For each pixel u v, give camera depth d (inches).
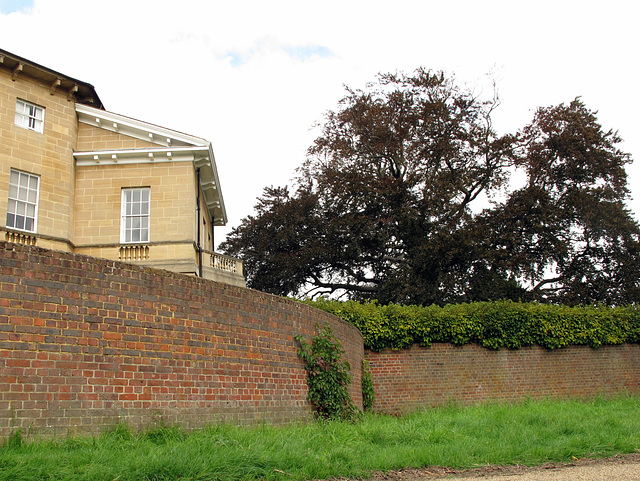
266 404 509.7
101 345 391.9
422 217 1386.6
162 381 423.8
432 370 866.1
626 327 992.9
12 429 340.8
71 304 380.5
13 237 817.5
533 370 926.4
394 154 1440.7
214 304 476.1
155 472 297.3
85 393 378.0
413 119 1405.0
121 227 897.5
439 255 1331.2
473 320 893.8
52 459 301.3
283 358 544.1
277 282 1535.4
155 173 913.5
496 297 1302.9
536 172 1437.0
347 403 600.4
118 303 406.0
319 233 1510.8
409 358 860.0
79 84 904.3
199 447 346.3
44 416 356.5
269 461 334.0
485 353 904.3
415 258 1332.4
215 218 1163.3
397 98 1430.9
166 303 437.4
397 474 343.0
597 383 963.3
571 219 1406.3
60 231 864.9
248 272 1571.1
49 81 888.3
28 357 355.3
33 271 365.7
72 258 385.7
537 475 334.6
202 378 454.0
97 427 380.2
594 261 1443.2
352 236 1407.5
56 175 875.4
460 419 578.6
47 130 877.8
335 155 1455.5
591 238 1423.5
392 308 867.4
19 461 293.3
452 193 1355.8
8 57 832.9
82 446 343.6
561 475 332.8
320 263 1541.6
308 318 595.8
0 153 827.4
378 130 1396.4
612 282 1409.9
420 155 1407.5
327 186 1460.4
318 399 572.1
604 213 1366.9
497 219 1380.4
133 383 405.7
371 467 354.3
